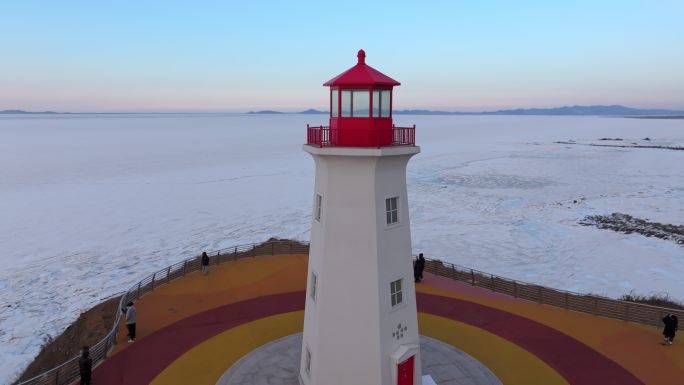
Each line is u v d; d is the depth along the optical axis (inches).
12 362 716.0
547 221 1544.0
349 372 436.5
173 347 594.9
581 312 707.4
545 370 546.3
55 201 1750.7
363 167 412.8
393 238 434.6
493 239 1359.5
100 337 654.5
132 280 1039.0
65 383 510.3
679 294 957.8
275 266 914.1
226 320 676.1
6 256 1182.9
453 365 542.9
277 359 555.2
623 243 1300.4
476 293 787.4
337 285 431.8
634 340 618.5
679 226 1457.9
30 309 898.7
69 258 1175.6
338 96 406.3
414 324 460.1
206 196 1889.8
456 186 2169.0
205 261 858.8
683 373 540.4
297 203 1790.1
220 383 508.4
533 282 1037.2
